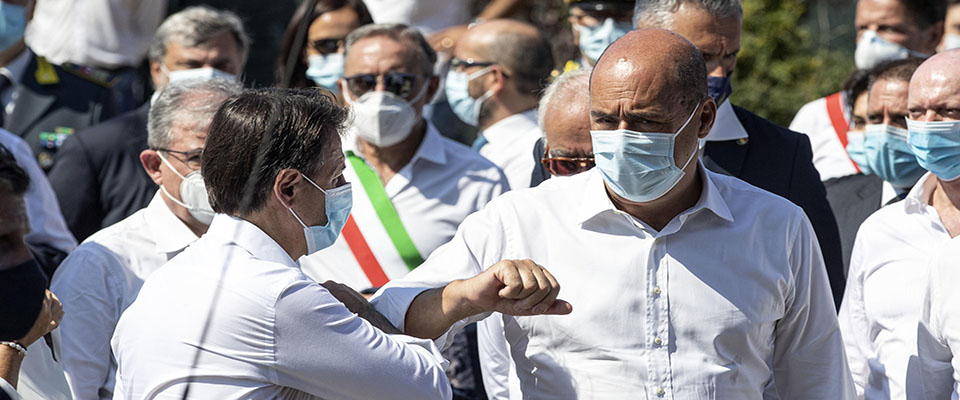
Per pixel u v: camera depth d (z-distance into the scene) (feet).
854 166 23.15
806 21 48.42
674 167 13.00
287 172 12.10
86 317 16.02
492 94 24.26
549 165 16.38
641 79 12.69
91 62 32.14
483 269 13.94
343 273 19.38
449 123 32.42
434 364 12.47
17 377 13.48
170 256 16.71
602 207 13.50
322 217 12.53
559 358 13.53
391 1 33.71
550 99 16.51
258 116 12.11
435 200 19.93
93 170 22.22
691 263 13.38
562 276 13.58
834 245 17.28
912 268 15.72
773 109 44.01
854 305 16.52
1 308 13.48
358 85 19.76
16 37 25.03
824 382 13.89
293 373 11.76
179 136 16.30
